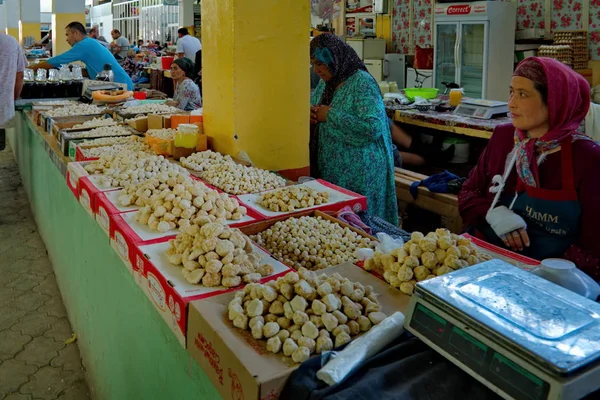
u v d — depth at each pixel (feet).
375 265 5.52
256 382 3.85
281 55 10.00
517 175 6.98
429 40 33.14
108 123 13.39
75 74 20.30
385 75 34.06
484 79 26.43
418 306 4.02
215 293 5.14
